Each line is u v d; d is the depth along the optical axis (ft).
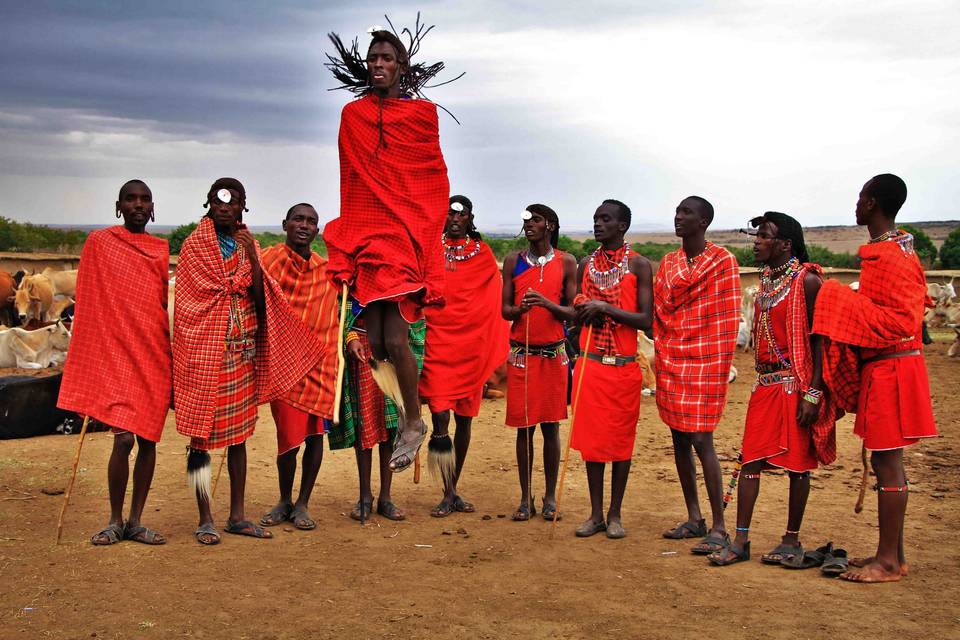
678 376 21.27
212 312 20.31
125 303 19.86
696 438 21.11
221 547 20.22
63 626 15.17
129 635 14.87
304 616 15.89
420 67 18.45
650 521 23.35
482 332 24.91
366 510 23.27
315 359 21.80
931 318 79.05
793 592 17.24
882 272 17.75
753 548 20.66
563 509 24.75
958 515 23.24
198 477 20.52
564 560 19.70
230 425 20.76
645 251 145.18
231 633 15.06
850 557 19.65
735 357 59.06
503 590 17.48
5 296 64.59
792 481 19.26
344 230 17.43
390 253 16.85
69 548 19.65
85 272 19.95
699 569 18.93
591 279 22.49
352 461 31.09
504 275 24.82
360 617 15.88
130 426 19.70
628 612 16.17
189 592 17.01
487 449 32.71
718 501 20.68
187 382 20.15
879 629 15.15
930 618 15.66
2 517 22.09
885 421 17.69
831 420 18.86
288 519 23.17
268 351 21.22
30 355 47.44
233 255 20.62
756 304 19.49
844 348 18.47
